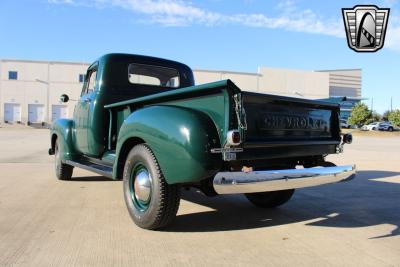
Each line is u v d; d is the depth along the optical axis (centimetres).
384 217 527
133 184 460
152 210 423
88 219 487
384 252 387
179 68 709
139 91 650
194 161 380
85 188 702
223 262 354
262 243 409
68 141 705
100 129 600
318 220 507
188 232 442
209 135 385
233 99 379
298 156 491
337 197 662
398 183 821
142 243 399
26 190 675
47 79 5397
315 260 363
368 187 768
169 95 435
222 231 449
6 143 1973
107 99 611
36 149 1584
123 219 489
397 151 1806
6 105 5322
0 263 339
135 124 443
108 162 581
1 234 420
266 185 393
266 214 536
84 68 5447
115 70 631
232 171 396
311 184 424
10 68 5319
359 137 3988
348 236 439
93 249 379
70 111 5434
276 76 6228
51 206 555
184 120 392
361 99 6738
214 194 433
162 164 406
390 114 6244
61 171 771
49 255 361
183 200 621
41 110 5394
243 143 385
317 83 6450
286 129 445
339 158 1406
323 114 500
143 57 664
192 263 349
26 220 477
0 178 806
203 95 406
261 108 418
